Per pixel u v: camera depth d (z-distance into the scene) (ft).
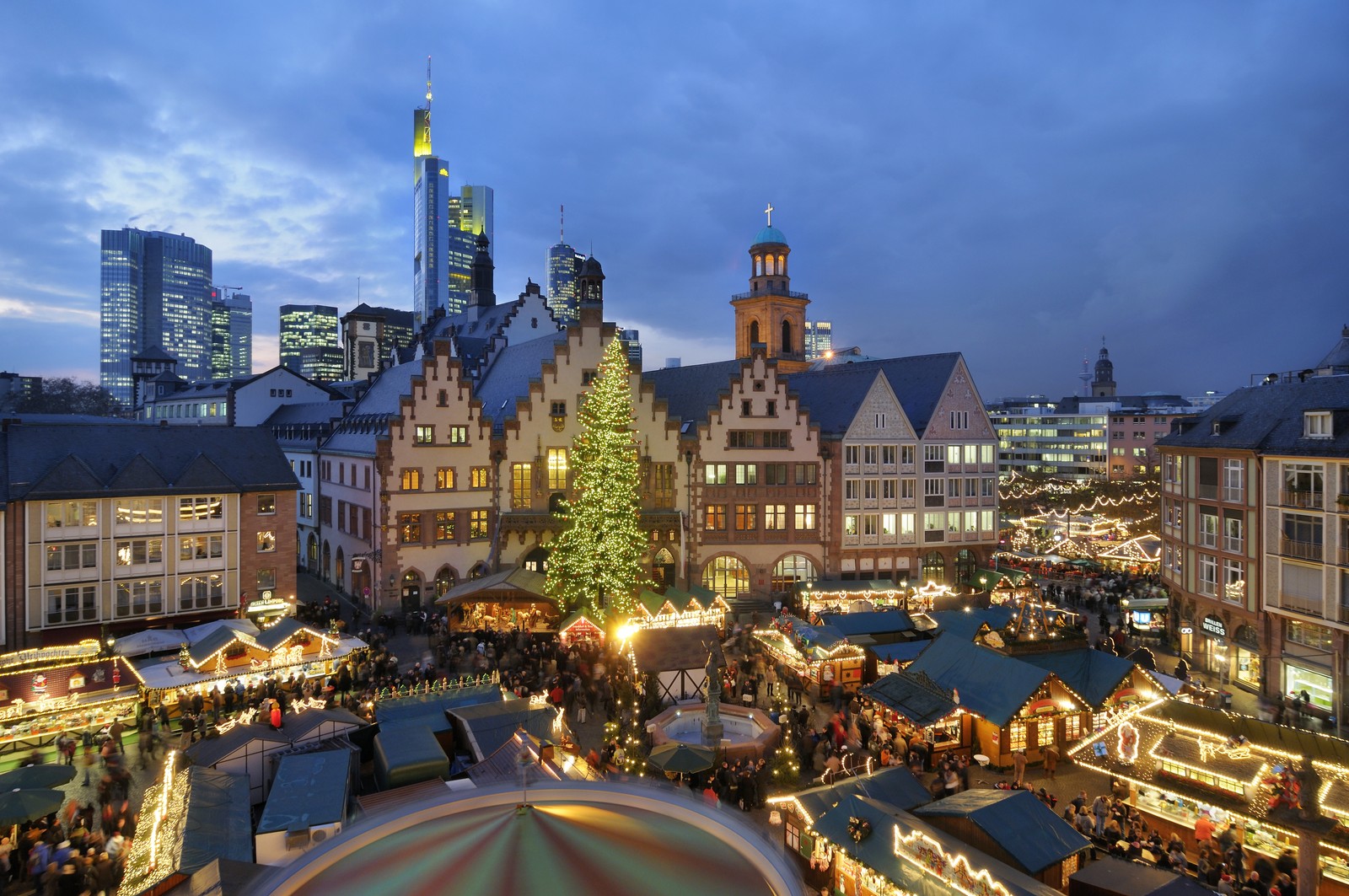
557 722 98.63
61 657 125.18
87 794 93.61
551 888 16.85
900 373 243.40
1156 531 266.77
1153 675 110.42
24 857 76.23
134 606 155.43
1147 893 59.16
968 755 107.76
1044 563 230.68
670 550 204.44
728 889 17.47
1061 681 104.37
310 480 249.96
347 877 17.92
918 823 68.59
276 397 334.44
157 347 497.05
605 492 172.45
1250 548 145.79
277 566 171.22
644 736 104.68
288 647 125.80
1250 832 77.61
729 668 131.44
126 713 112.78
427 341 371.56
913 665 116.98
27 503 145.18
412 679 127.24
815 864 73.92
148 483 156.56
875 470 215.31
